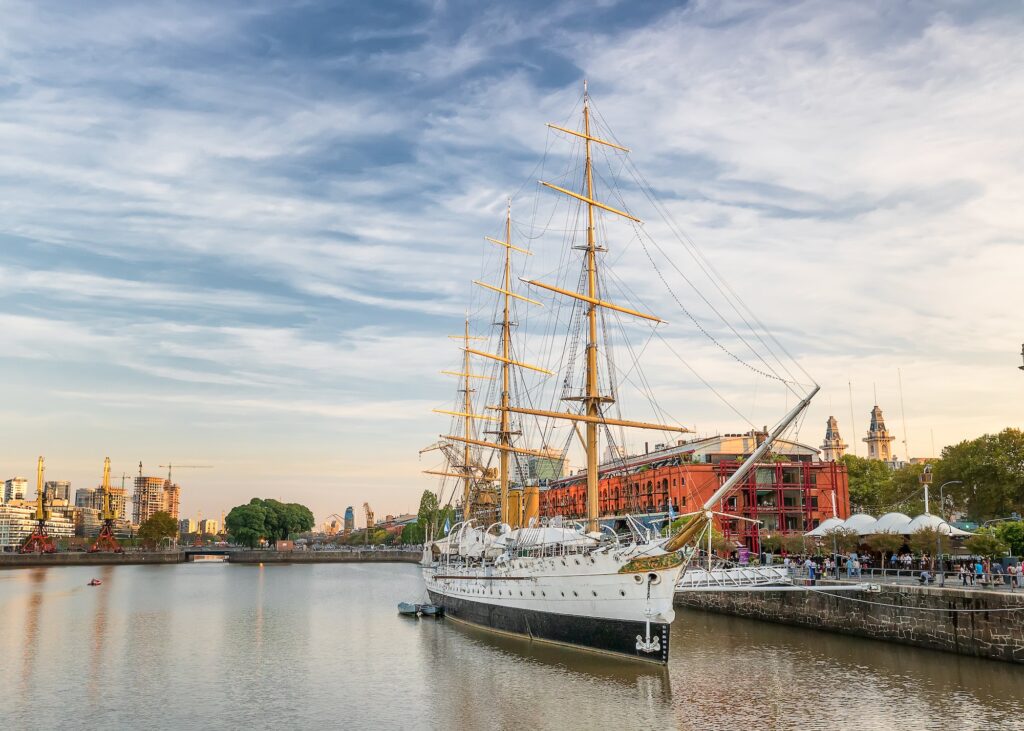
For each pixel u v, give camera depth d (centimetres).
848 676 4925
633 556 5484
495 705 4553
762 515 12556
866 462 16375
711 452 13250
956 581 6194
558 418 7850
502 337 10775
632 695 4684
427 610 8906
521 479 9731
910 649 5631
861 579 6731
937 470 12275
